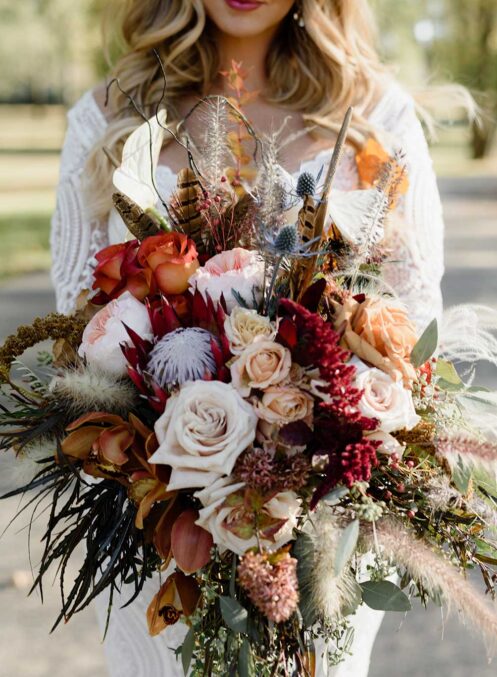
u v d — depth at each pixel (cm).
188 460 148
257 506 148
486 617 148
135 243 175
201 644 166
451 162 2950
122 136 232
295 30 241
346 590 160
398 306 166
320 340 147
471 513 165
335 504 156
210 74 245
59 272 237
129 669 217
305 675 161
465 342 184
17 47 2986
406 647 360
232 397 150
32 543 427
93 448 158
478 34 2223
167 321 162
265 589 144
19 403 170
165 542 159
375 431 154
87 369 164
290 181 186
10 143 3578
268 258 163
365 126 233
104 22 260
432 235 225
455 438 160
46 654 356
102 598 221
